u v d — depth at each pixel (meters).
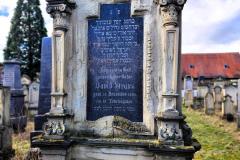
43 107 9.14
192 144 4.84
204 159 7.75
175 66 4.57
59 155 4.79
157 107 4.83
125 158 4.78
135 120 4.93
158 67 4.84
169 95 4.56
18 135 10.44
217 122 14.02
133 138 4.86
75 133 5.11
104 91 5.07
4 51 43.38
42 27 44.69
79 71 5.16
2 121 7.27
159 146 4.43
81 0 5.16
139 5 4.94
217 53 51.09
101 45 5.10
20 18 43.84
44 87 9.23
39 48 43.97
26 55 43.00
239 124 12.16
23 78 23.92
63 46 4.97
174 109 4.56
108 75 5.07
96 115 5.08
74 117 5.14
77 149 4.97
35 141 4.79
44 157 4.82
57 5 4.91
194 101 21.33
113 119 5.00
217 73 48.12
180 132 4.51
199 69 48.72
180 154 4.38
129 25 5.00
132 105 4.96
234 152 8.50
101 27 5.11
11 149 7.59
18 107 12.62
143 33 4.95
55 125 4.92
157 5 4.88
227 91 16.39
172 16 4.55
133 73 4.97
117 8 5.06
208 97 17.17
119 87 5.02
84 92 5.13
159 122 4.69
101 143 4.82
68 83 5.13
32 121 14.84
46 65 9.34
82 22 5.16
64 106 5.02
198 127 12.91
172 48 4.59
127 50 5.00
